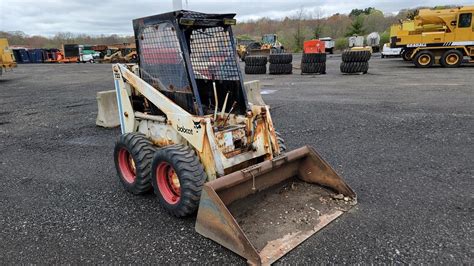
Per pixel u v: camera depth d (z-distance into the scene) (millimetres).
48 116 9477
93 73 25125
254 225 3250
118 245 3197
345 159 5121
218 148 3408
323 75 17422
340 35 65500
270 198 3654
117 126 7992
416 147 5531
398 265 2754
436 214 3479
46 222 3691
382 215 3480
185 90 3656
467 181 4219
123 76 4316
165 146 3947
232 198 3293
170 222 3531
